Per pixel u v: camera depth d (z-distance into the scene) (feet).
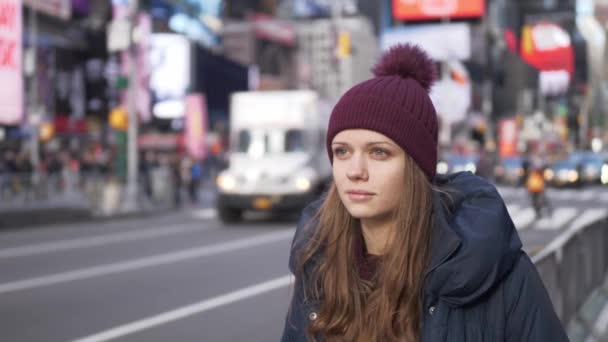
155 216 75.61
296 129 63.10
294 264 6.26
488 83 278.46
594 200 99.96
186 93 227.40
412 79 5.91
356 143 5.74
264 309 27.37
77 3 193.98
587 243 26.30
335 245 6.06
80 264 39.22
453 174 6.30
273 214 73.56
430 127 5.75
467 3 173.37
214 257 41.88
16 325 24.58
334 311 5.96
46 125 128.36
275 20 613.11
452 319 5.46
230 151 64.44
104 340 22.58
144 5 290.15
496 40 421.59
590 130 326.03
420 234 5.64
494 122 392.88
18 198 92.32
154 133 221.87
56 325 24.62
